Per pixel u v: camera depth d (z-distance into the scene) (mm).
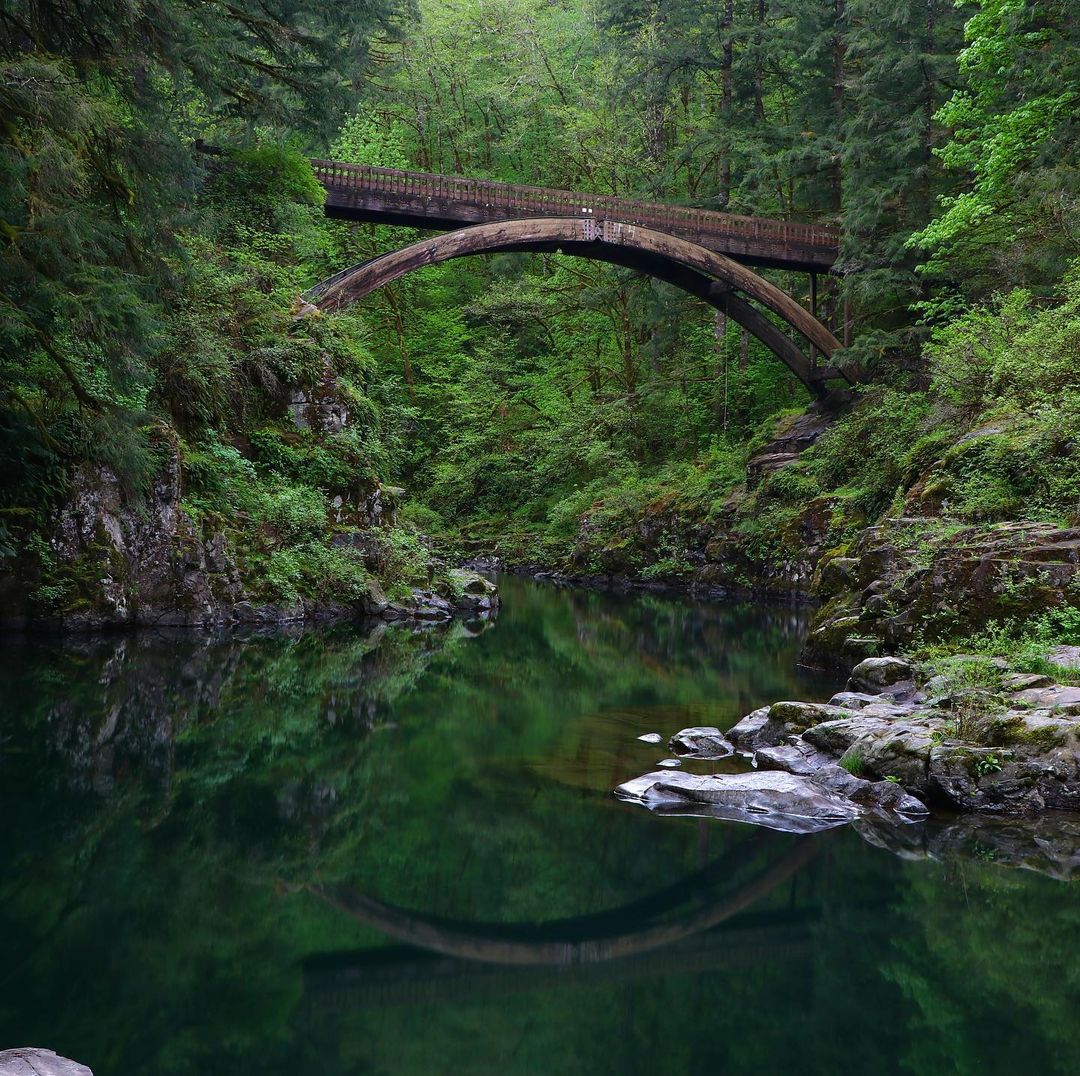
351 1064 3158
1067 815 6102
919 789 6387
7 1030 3283
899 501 13859
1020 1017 3588
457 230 22000
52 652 11047
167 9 11109
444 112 42844
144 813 5805
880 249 24219
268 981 3789
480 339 39156
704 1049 3322
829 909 4645
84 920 4242
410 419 34438
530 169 43281
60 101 9000
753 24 29281
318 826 5715
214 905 4496
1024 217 19188
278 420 16672
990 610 9125
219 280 16484
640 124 36750
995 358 14523
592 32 40875
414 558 18297
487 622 17062
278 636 13578
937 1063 3223
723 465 27531
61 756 6949
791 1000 3729
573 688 10500
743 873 5102
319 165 21094
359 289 21062
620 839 5594
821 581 12719
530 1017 3580
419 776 6859
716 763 7098
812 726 7363
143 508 12703
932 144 24141
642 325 34219
